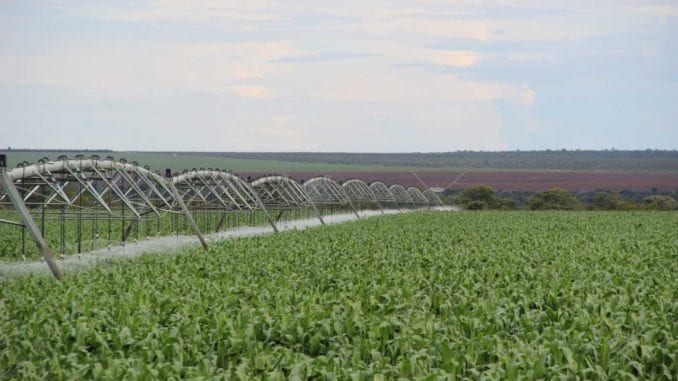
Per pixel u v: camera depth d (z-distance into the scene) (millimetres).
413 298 25156
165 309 23016
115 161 42281
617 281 30375
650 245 48500
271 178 71500
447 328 20484
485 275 31594
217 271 32781
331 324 20531
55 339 19328
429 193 145000
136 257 39438
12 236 53656
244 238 51594
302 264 35719
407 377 16297
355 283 29125
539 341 19562
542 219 85562
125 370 16234
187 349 18578
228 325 19969
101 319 21375
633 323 21609
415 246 45875
